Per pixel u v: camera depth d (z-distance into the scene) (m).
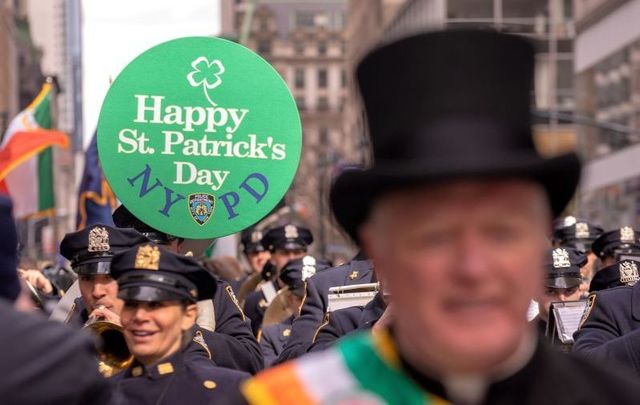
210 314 9.29
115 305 9.07
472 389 3.56
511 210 3.48
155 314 7.23
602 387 3.67
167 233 9.53
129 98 9.52
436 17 71.12
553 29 68.00
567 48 68.19
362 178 3.51
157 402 7.21
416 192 3.46
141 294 7.21
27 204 19.73
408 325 3.55
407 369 3.61
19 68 73.19
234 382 7.36
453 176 3.38
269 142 9.63
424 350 3.53
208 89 9.58
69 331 4.21
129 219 10.01
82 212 15.23
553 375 3.63
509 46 3.50
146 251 7.32
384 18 101.44
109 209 15.24
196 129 9.56
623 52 58.38
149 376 7.26
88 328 7.70
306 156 89.88
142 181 9.50
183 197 9.54
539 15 68.06
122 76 9.51
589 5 62.69
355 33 131.25
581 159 3.50
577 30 65.38
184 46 9.55
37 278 11.95
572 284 11.32
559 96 67.69
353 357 3.67
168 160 9.53
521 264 3.48
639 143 56.50
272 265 15.55
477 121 3.46
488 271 3.44
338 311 9.20
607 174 61.44
